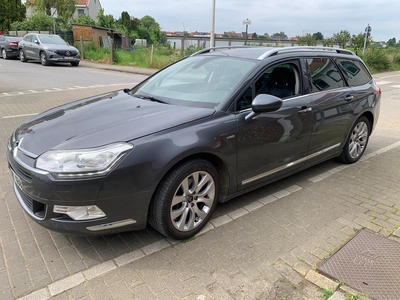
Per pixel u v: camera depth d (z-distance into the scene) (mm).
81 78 14133
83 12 55000
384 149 6000
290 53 4020
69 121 3162
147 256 2922
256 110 3193
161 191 2863
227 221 3482
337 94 4426
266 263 2852
